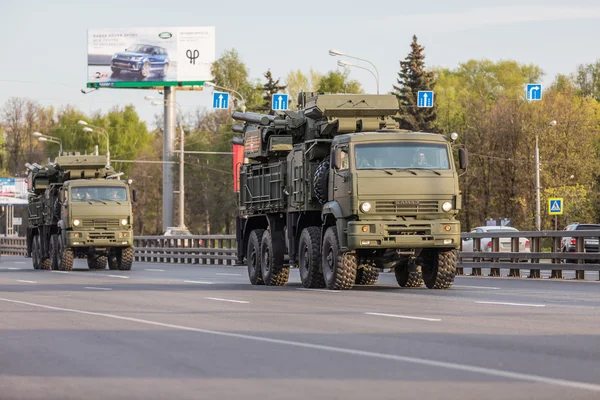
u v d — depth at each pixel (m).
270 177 63.38
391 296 47.97
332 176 54.72
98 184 93.88
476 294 49.19
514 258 72.31
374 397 19.33
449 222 52.97
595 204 191.88
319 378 21.80
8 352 27.88
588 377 21.42
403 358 24.77
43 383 22.09
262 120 63.41
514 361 23.95
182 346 28.22
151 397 19.86
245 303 44.62
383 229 52.25
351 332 31.08
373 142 53.22
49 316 39.34
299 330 32.00
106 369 23.95
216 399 19.42
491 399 18.94
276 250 62.12
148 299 48.69
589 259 65.50
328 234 54.84
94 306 44.44
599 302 42.84
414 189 52.66
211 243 131.38
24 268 105.06
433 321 34.19
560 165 195.88
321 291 53.25
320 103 58.81
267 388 20.58
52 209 98.62
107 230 93.31
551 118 197.88
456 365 23.39
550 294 49.06
